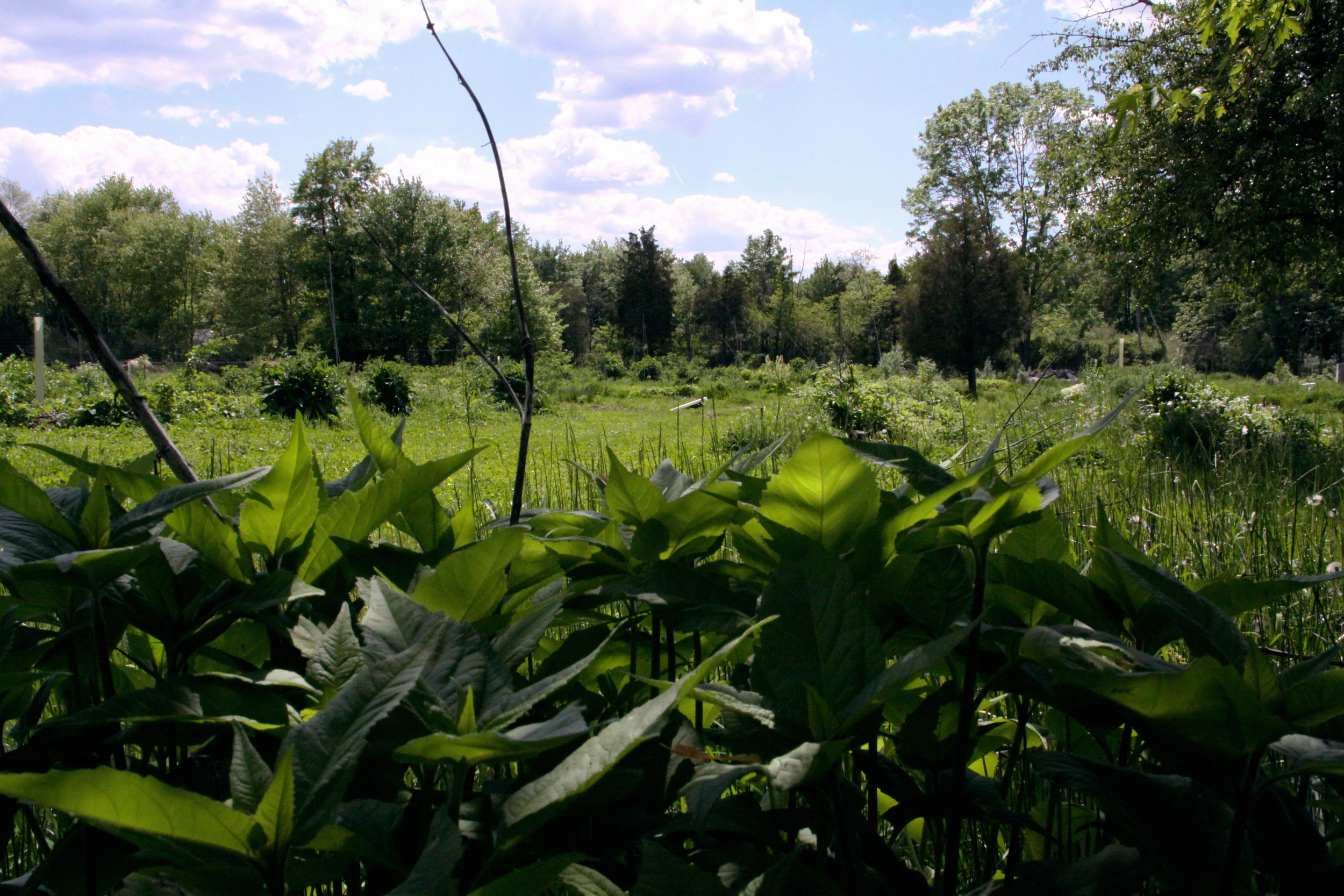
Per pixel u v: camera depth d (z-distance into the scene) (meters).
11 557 0.73
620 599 0.85
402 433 1.08
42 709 0.85
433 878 0.46
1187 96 5.86
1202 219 13.72
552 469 6.73
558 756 0.70
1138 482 3.98
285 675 0.66
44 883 0.68
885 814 0.82
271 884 0.48
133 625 0.81
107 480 0.87
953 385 21.95
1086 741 0.95
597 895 0.58
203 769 0.75
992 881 0.79
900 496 0.85
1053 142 16.44
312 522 0.88
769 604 0.65
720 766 0.62
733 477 0.89
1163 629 0.78
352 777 0.51
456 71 1.08
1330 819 1.03
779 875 0.58
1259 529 3.20
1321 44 12.17
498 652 0.71
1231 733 0.59
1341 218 12.98
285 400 17.20
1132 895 0.65
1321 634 2.15
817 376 15.41
